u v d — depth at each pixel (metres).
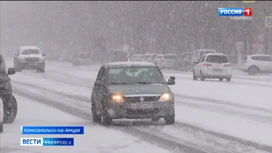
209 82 84.19
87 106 52.66
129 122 40.22
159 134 33.53
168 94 38.12
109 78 40.09
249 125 36.69
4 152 27.70
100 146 29.11
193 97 60.34
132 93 37.75
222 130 34.59
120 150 27.70
